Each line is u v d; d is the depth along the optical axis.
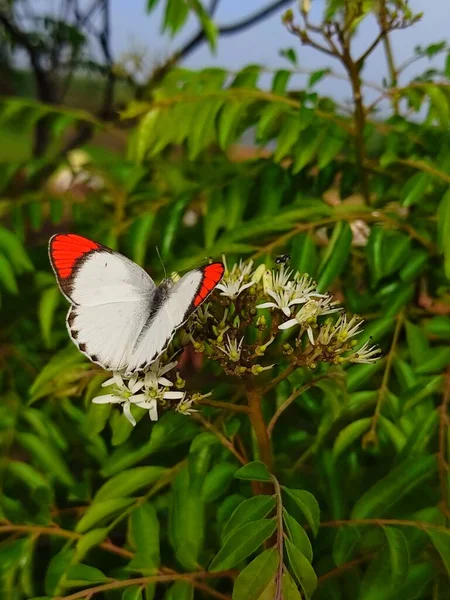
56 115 0.29
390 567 0.20
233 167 0.30
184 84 0.28
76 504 0.27
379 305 0.26
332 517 0.24
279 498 0.20
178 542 0.22
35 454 0.26
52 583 0.22
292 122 0.26
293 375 0.23
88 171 0.31
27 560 0.23
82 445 0.29
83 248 0.22
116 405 0.24
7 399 0.27
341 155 0.29
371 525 0.22
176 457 0.26
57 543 0.25
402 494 0.22
